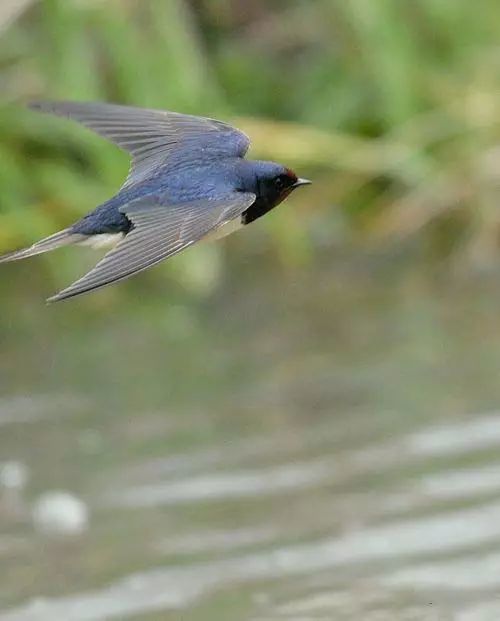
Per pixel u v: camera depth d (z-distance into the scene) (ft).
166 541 32.37
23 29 49.21
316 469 35.68
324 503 33.86
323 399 40.11
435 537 31.86
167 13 49.60
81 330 46.60
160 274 49.29
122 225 24.29
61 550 32.32
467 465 35.22
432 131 51.60
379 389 40.52
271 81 53.62
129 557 31.73
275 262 50.44
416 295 48.03
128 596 30.07
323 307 47.57
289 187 25.58
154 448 37.52
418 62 52.54
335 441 37.32
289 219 50.65
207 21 53.83
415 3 52.60
